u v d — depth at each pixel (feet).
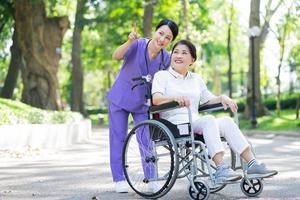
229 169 16.15
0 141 36.09
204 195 16.55
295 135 57.88
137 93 18.90
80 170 26.23
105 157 33.78
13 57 81.41
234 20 125.80
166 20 18.70
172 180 16.39
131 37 18.21
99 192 19.17
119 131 19.13
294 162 29.53
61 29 72.74
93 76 213.66
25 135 38.73
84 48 125.70
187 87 17.69
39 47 71.36
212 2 110.01
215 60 174.40
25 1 70.59
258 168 16.49
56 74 72.90
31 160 31.45
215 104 17.66
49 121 45.39
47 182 21.94
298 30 92.79
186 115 17.28
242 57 191.21
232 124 16.67
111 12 90.48
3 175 24.35
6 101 49.90
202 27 98.12
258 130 68.28
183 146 16.89
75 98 101.45
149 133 17.19
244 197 17.47
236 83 231.71
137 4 88.99
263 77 126.93
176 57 17.65
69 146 43.75
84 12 90.07
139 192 17.75
